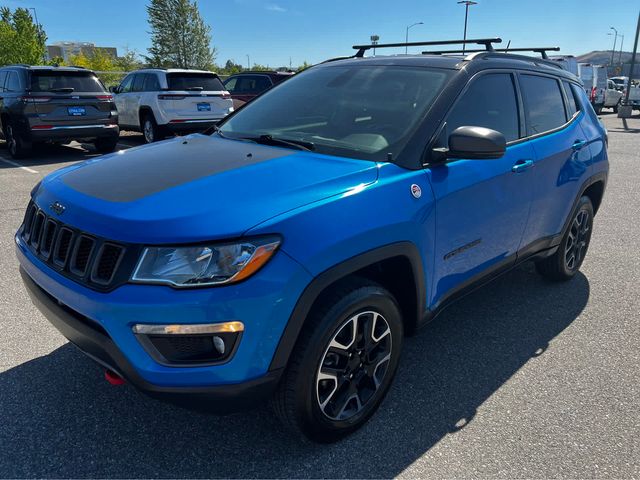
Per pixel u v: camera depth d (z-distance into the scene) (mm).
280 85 3650
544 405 2719
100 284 1971
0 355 3045
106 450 2334
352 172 2328
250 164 2441
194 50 56375
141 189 2221
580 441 2451
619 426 2561
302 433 2270
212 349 1944
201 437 2428
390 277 2592
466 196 2740
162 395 1944
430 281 2643
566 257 4160
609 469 2281
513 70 3336
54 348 3141
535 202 3400
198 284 1863
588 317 3732
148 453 2322
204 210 1988
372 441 2430
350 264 2135
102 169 2557
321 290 2059
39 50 27922
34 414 2551
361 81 3148
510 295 4094
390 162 2494
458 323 3619
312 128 2945
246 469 2244
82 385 2785
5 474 2182
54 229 2271
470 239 2873
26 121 9406
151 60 56375
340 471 2248
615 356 3217
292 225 1997
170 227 1920
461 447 2400
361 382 2508
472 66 3014
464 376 2973
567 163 3695
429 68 3041
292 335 2018
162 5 54469
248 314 1903
